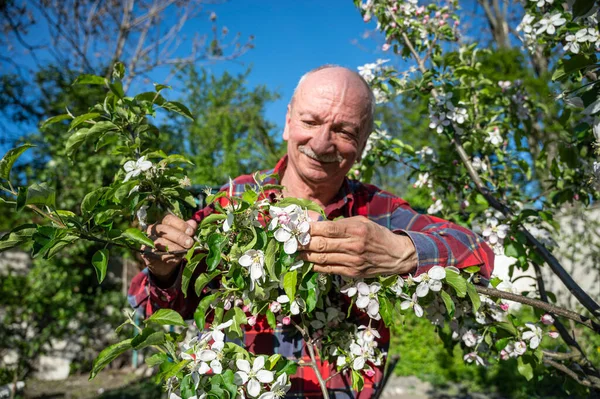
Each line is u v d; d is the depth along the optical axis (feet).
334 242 3.45
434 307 4.90
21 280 18.33
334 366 4.86
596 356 13.85
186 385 3.32
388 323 3.78
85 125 4.60
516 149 7.89
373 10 7.45
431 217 5.27
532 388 16.44
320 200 5.39
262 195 3.97
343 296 4.76
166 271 4.14
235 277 3.60
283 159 5.70
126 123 4.36
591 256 16.98
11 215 19.16
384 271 3.73
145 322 3.49
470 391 17.80
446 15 7.38
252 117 30.99
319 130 4.91
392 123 29.50
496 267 11.66
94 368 3.31
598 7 3.84
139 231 3.52
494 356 5.79
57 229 3.35
